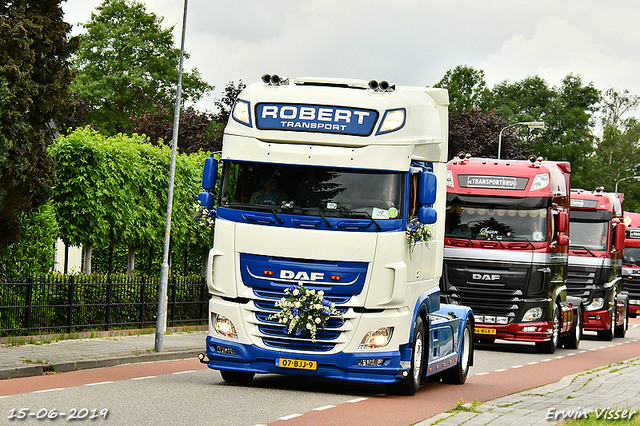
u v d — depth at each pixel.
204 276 39.00
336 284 17.36
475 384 21.77
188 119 61.62
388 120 17.75
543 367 26.81
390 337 17.47
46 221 28.19
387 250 17.34
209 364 18.11
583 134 119.62
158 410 14.64
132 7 86.75
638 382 21.48
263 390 18.14
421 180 17.94
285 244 17.47
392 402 17.25
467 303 31.11
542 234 30.94
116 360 22.88
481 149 73.06
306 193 17.62
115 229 34.53
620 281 45.50
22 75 21.88
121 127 84.50
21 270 27.42
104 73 84.69
